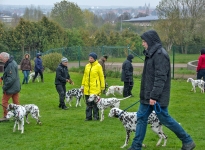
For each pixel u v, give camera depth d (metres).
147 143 8.84
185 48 31.14
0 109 14.85
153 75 7.22
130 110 14.26
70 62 35.16
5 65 11.89
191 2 48.75
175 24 46.53
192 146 7.40
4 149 9.05
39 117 13.20
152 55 7.20
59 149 8.81
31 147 9.11
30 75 24.45
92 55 12.02
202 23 47.47
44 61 31.72
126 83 17.62
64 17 76.62
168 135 9.63
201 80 18.73
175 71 27.23
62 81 14.99
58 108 15.23
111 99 12.27
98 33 52.91
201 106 14.77
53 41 49.34
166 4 49.59
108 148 8.65
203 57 18.72
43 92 19.86
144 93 7.36
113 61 32.50
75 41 51.34
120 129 10.78
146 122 7.45
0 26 48.72
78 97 15.56
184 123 11.45
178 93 18.55
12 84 11.94
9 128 11.39
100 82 12.19
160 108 7.18
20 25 48.75
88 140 9.52
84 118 12.81
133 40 49.12
